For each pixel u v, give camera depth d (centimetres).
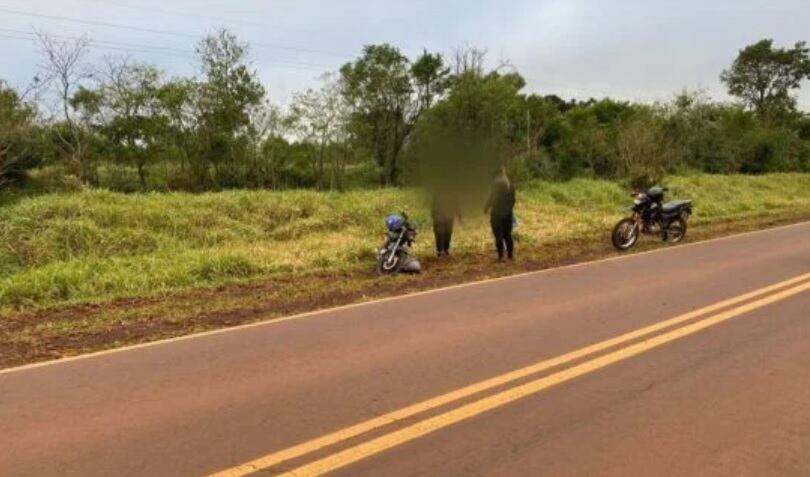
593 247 1623
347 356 685
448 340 745
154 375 628
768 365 637
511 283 1124
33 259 1252
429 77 3312
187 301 1009
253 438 477
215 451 455
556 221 2027
